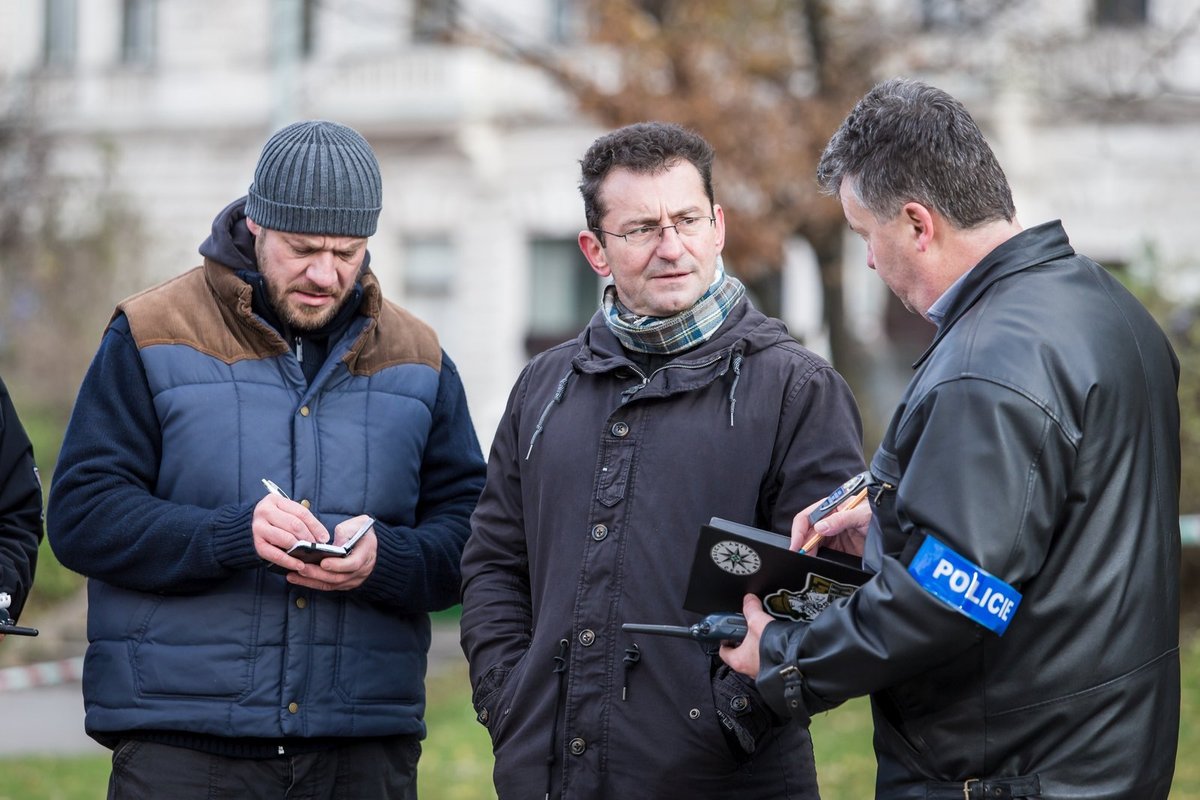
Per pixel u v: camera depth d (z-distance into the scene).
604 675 4.37
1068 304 3.59
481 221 26.27
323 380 4.93
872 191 3.77
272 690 4.71
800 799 4.46
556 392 4.64
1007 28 18.02
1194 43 19.70
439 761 9.59
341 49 26.50
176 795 4.69
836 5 17.02
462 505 5.18
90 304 21.34
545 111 25.80
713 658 4.35
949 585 3.39
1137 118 18.25
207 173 27.36
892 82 3.88
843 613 3.57
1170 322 13.58
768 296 17.19
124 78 27.70
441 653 14.70
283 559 4.55
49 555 15.46
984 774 3.56
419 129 26.03
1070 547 3.49
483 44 19.38
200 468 4.78
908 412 3.64
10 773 9.35
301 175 4.71
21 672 12.68
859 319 22.39
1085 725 3.49
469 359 26.27
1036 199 22.17
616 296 4.72
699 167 4.53
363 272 5.04
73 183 22.30
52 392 20.52
